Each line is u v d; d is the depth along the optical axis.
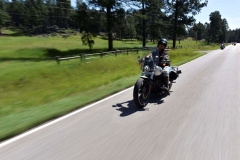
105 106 5.73
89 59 20.14
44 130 4.12
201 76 10.22
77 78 13.70
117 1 32.12
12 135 3.90
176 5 47.00
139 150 3.29
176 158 3.05
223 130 4.00
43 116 4.88
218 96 6.49
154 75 5.81
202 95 6.65
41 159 3.05
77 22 33.31
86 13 32.75
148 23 47.59
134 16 35.31
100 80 11.96
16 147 3.43
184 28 49.59
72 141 3.62
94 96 6.90
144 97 5.62
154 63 5.89
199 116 4.78
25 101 7.75
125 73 14.24
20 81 12.48
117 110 5.34
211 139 3.64
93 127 4.24
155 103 5.90
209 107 5.43
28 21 124.31
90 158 3.07
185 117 4.73
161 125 4.30
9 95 9.77
